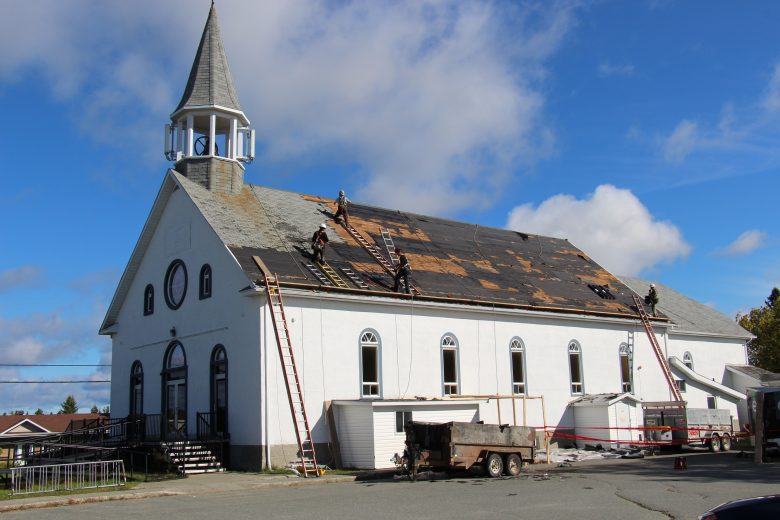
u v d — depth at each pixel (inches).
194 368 1088.2
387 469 933.8
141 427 1109.7
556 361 1314.0
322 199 1341.0
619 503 578.2
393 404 974.4
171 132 1263.5
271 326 968.3
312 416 978.1
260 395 943.0
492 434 830.5
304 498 648.4
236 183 1216.2
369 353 1060.5
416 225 1417.3
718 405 1582.2
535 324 1296.8
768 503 319.3
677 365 1524.4
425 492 673.0
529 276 1430.9
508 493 653.9
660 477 783.1
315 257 1086.4
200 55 1262.3
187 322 1117.7
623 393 1311.5
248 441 951.6
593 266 1658.5
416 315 1128.2
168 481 824.9
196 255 1118.4
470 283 1266.0
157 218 1229.7
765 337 2271.2
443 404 1034.7
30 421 2474.2
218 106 1215.6
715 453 1187.3
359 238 1233.4
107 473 813.9
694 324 1669.5
